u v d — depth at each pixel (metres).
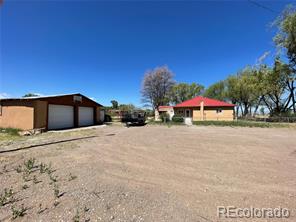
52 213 2.66
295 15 18.97
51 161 5.46
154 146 7.88
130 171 4.61
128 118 20.52
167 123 22.86
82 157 5.98
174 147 7.64
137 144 8.36
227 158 5.88
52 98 15.88
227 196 3.26
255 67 28.98
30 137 10.93
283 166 5.02
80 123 20.20
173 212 2.72
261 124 20.22
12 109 14.84
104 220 2.49
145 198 3.16
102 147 7.67
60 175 4.25
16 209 2.75
